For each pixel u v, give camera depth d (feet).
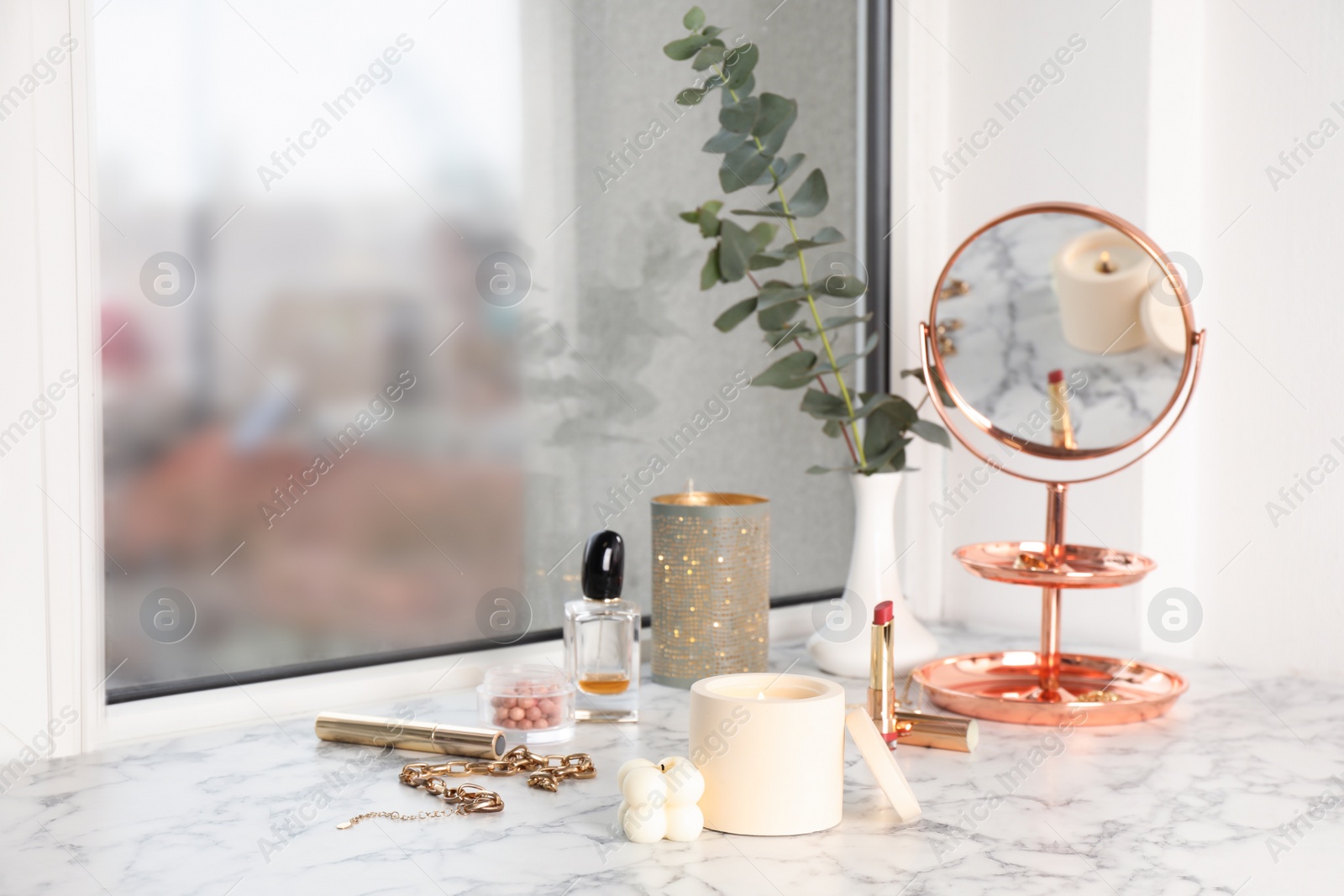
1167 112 4.21
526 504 4.30
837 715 2.61
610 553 3.46
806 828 2.56
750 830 2.56
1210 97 4.21
